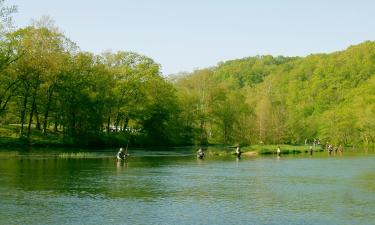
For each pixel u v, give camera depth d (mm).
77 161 69000
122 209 33031
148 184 45875
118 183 46000
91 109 102562
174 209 33469
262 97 152875
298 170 64125
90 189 41594
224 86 143750
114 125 132625
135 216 30875
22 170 54469
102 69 107625
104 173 54312
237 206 35094
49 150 86875
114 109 115562
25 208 32562
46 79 90875
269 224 29438
